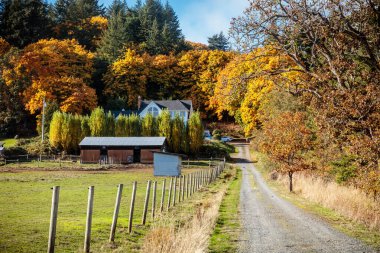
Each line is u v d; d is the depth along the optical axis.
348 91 16.84
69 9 142.50
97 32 144.88
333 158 26.69
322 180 33.19
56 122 73.88
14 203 22.39
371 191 18.45
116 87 112.50
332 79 19.67
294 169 33.59
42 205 21.69
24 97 93.81
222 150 80.56
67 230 13.23
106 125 77.12
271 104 53.38
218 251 10.70
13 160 61.47
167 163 51.69
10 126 94.12
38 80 93.38
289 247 11.39
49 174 46.16
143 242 11.51
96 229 13.48
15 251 10.06
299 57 21.33
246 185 40.12
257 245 11.65
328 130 17.03
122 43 126.44
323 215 18.70
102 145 67.44
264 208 21.45
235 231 14.09
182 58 124.31
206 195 29.22
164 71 121.25
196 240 10.69
